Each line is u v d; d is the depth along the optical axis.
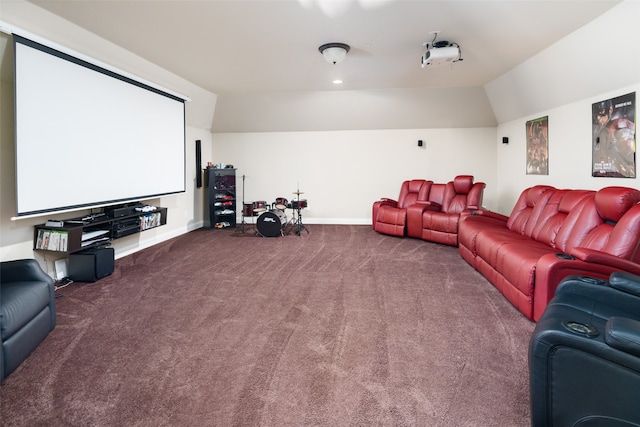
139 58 4.11
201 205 6.93
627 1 2.70
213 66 4.48
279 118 6.82
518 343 2.36
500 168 6.54
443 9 2.89
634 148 3.19
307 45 3.73
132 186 4.26
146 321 2.71
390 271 4.00
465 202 5.58
